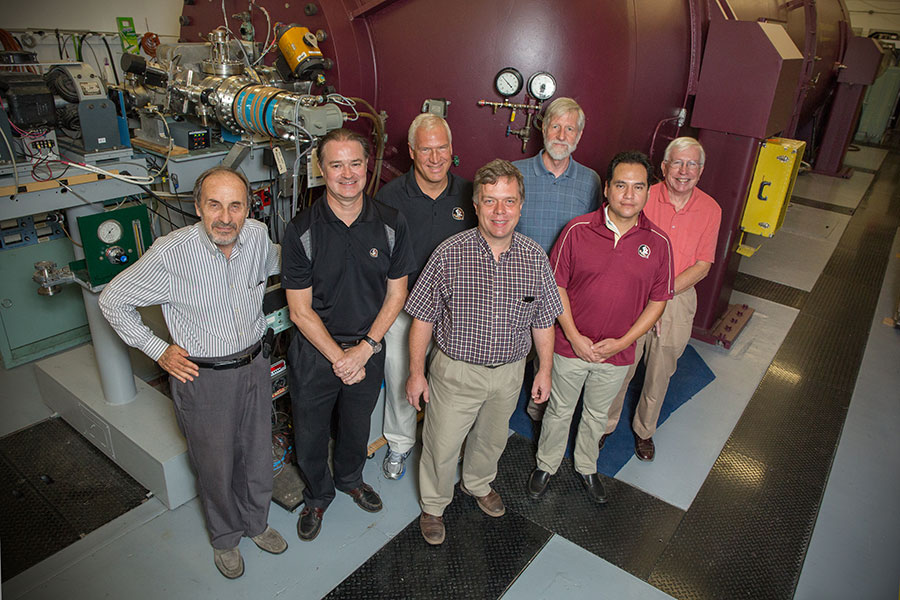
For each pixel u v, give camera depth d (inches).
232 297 75.2
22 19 139.5
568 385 97.7
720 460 117.8
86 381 113.5
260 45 123.0
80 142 105.1
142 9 163.9
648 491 108.6
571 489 107.9
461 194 97.5
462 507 102.0
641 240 90.2
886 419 134.2
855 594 89.8
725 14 129.5
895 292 200.8
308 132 91.7
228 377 77.3
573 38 111.4
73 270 97.4
